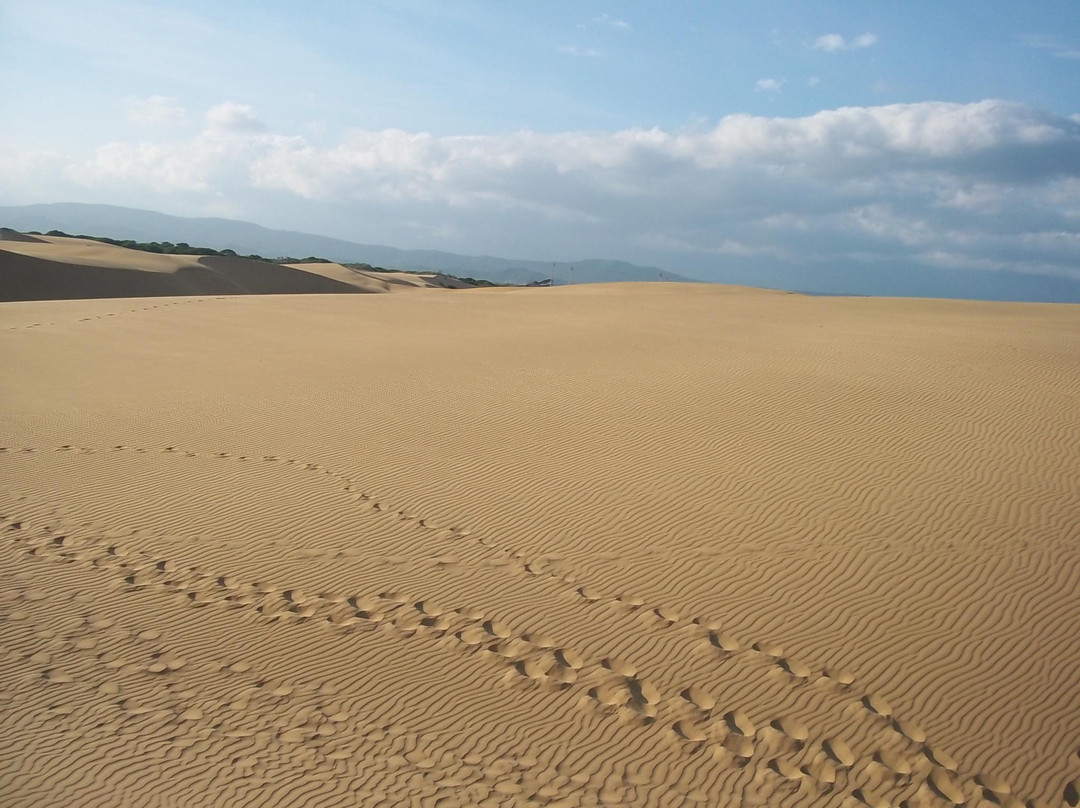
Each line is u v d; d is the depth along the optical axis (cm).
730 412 1299
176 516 1032
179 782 587
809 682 671
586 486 1041
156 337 2375
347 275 9881
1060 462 998
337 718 662
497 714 663
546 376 1648
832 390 1399
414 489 1077
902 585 770
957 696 643
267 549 938
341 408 1483
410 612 803
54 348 2198
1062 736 599
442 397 1520
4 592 852
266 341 2292
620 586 819
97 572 896
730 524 909
